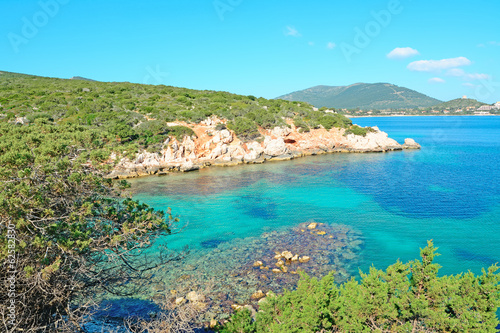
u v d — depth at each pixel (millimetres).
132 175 54219
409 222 30516
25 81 105375
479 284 10391
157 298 18359
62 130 16047
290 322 9438
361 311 10531
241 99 102438
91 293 12938
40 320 10547
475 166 59625
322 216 32719
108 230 11836
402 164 63219
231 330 10438
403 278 11430
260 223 30938
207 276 20906
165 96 95500
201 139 67500
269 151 71688
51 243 9633
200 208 35938
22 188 9227
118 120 61594
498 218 31125
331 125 87375
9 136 14164
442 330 10078
